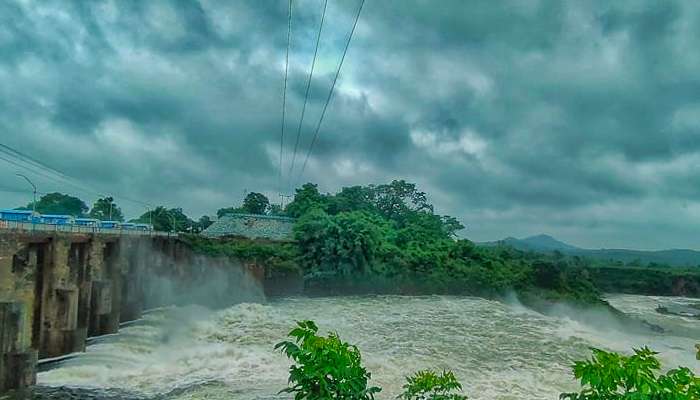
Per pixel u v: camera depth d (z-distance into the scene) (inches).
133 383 1079.0
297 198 4436.5
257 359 1293.1
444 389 378.3
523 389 1138.0
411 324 1916.8
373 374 1216.2
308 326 295.4
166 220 4119.1
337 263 2952.8
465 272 3088.1
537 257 4234.7
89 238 1545.3
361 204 4564.5
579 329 2009.1
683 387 237.5
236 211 5054.1
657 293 4736.7
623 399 232.8
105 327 1526.8
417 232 3831.2
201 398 976.3
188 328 1681.8
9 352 971.3
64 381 1066.1
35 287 1279.5
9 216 1860.2
